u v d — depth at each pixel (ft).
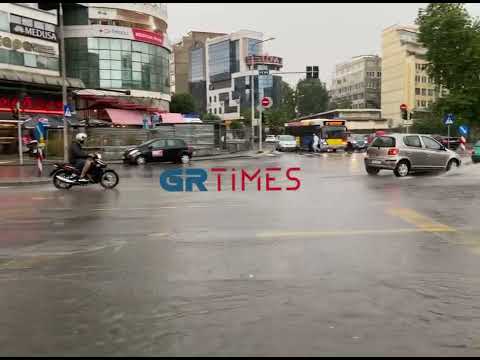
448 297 15.55
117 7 178.91
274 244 22.98
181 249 22.11
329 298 15.42
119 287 16.67
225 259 20.24
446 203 36.47
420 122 246.68
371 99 433.07
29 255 21.29
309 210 33.40
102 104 168.55
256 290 16.21
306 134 146.10
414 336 12.57
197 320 13.65
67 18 172.76
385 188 46.73
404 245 22.68
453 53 85.81
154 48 189.37
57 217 31.48
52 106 138.72
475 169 67.97
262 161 95.91
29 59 131.34
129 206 36.24
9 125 113.91
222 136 127.34
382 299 15.34
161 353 11.66
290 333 12.73
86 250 22.09
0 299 15.60
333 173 64.85
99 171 49.32
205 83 498.28
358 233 25.46
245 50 448.65
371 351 11.71
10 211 34.24
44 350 11.91
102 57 174.09
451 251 21.54
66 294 16.02
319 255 20.83
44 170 75.51
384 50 375.45
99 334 12.78
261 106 135.03
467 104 84.89
